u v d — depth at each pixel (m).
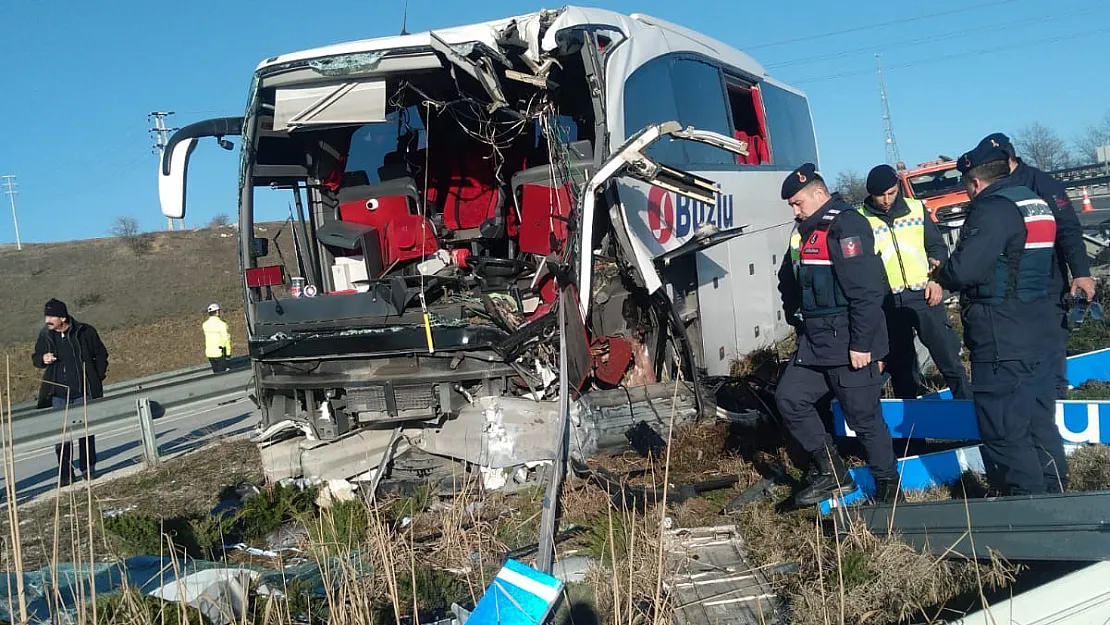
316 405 6.30
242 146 6.23
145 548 5.17
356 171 6.86
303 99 6.00
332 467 6.13
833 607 3.56
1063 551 3.43
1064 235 4.98
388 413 5.88
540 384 5.74
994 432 4.38
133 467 8.70
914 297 6.06
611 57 5.96
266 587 4.12
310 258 6.87
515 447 5.65
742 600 3.85
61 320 8.13
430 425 5.96
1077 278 4.97
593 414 5.91
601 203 5.87
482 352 5.73
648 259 5.78
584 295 5.47
